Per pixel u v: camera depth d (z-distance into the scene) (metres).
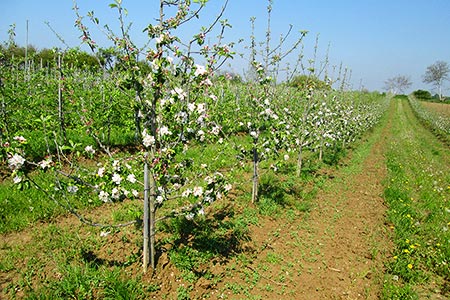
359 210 6.73
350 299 4.05
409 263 4.84
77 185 3.65
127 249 4.29
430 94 74.44
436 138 21.72
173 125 3.61
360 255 5.02
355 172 9.75
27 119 8.13
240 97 14.79
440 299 4.22
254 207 6.00
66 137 7.78
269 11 5.73
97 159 7.73
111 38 3.15
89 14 3.08
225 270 4.19
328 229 5.68
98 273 3.73
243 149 6.08
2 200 4.97
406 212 6.73
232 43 3.62
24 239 4.36
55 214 5.00
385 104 35.53
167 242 4.48
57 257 3.98
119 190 3.60
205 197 3.90
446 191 8.84
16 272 3.72
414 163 12.27
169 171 3.88
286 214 6.00
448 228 6.09
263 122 6.09
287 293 4.01
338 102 12.88
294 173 8.43
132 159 3.89
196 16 3.32
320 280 4.33
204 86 3.56
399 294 4.10
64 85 8.03
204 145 5.01
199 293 3.75
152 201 3.73
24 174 3.14
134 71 3.23
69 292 3.39
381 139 18.12
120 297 3.37
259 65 5.66
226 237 4.87
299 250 4.92
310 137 9.27
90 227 4.75
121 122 9.15
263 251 4.77
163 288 3.72
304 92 8.38
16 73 10.56
